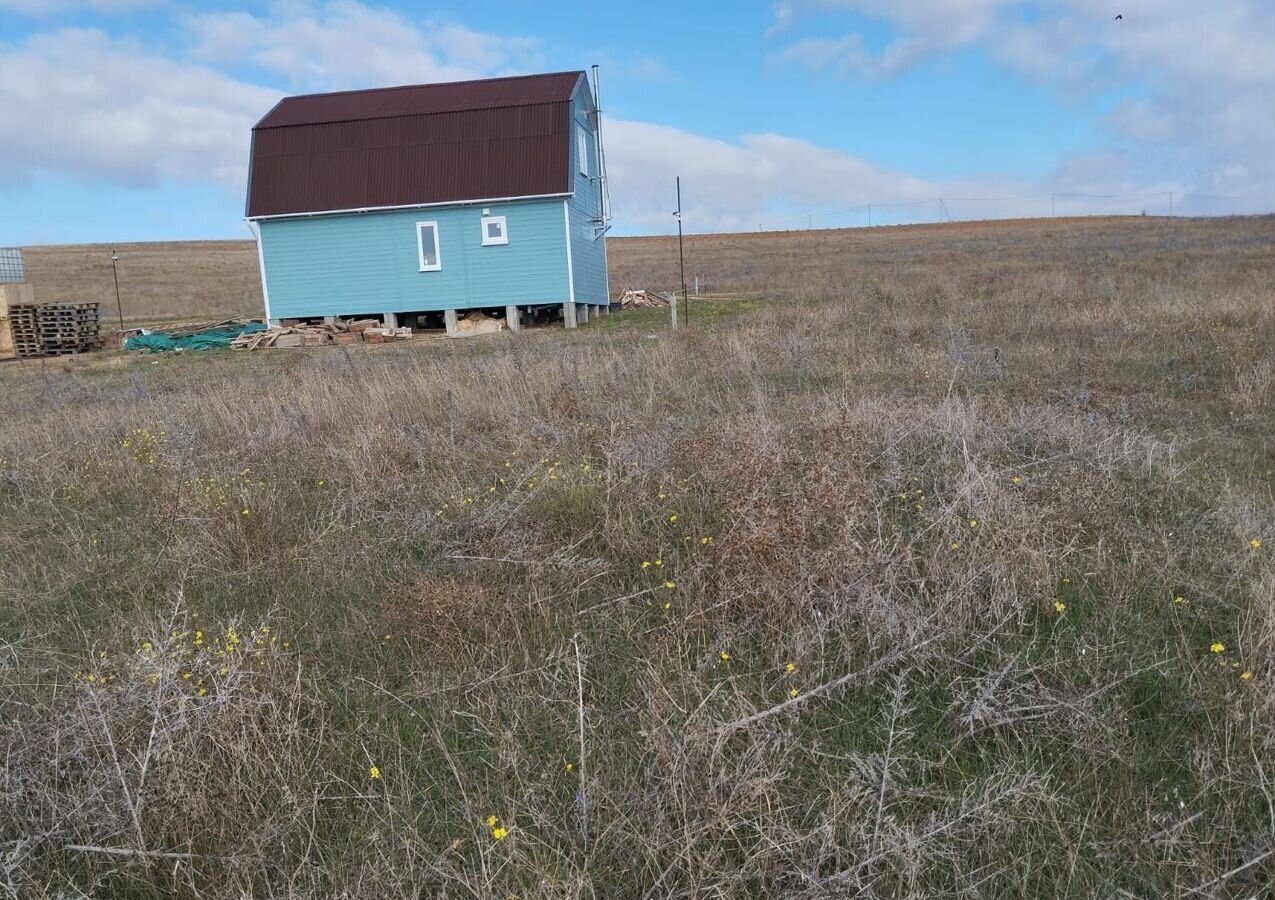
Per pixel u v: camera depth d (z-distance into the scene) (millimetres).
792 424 6602
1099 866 2500
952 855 2490
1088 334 11648
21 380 15758
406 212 21047
